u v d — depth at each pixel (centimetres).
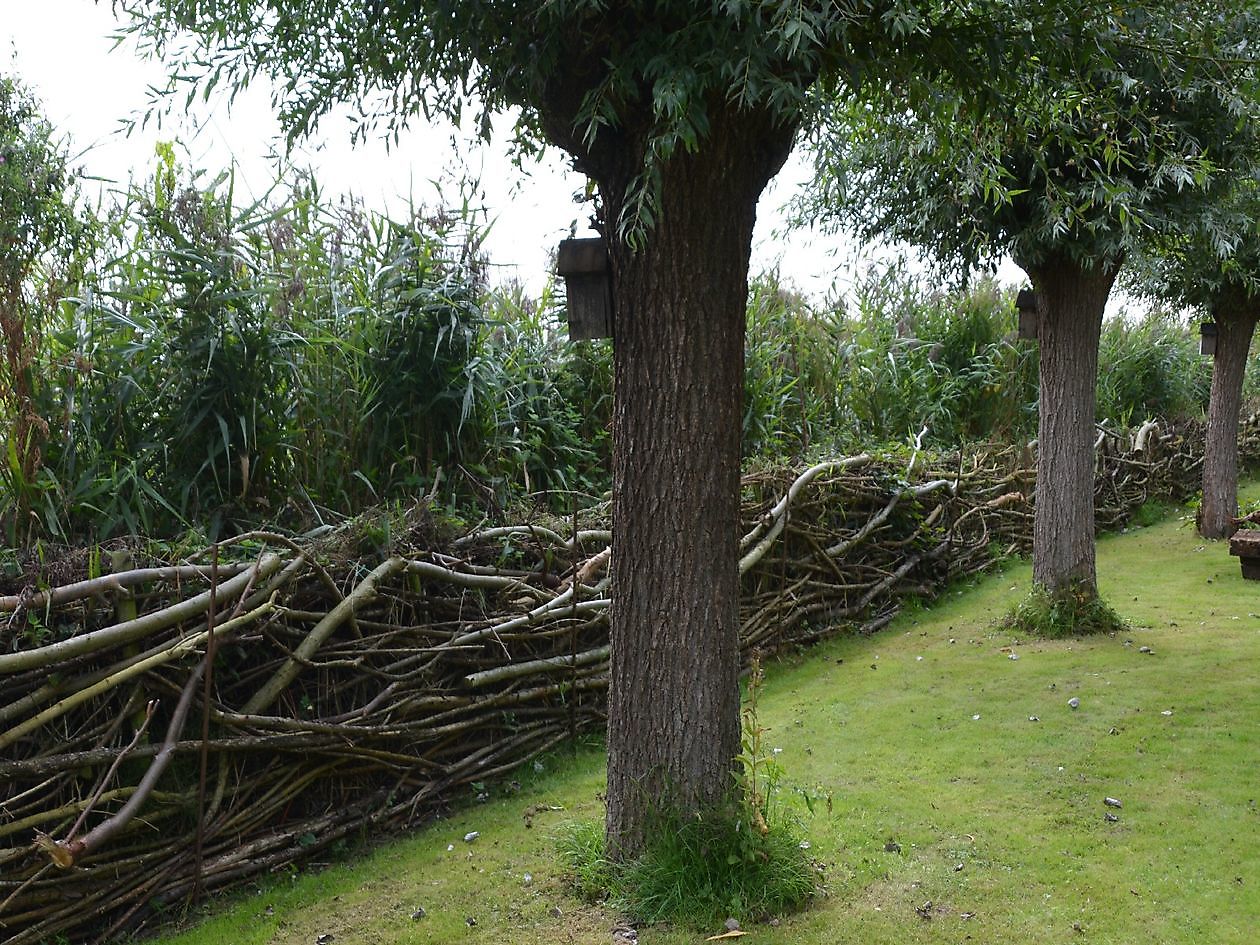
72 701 313
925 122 309
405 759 399
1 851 295
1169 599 720
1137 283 865
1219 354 952
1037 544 646
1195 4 304
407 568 416
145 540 392
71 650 313
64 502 397
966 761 422
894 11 237
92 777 323
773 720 497
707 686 312
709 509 308
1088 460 628
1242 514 1058
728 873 307
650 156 249
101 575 337
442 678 425
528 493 577
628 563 315
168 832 339
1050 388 632
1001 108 301
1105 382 1314
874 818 368
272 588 370
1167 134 392
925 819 365
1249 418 1466
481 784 423
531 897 323
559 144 301
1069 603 629
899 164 573
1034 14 272
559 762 452
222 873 342
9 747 310
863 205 620
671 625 311
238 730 352
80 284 459
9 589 326
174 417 445
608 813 328
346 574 407
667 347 301
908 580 758
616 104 276
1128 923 289
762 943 285
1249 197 570
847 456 788
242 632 360
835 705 512
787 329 955
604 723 485
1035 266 604
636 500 311
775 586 629
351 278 550
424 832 390
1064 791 385
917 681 549
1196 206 534
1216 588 752
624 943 290
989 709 490
